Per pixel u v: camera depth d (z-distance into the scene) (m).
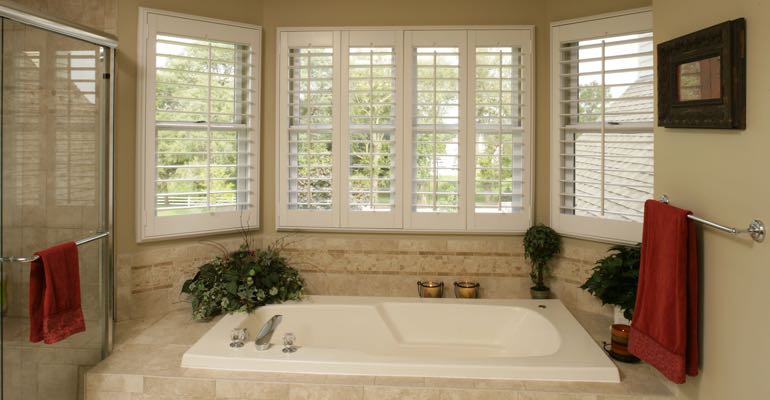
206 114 3.66
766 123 1.79
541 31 3.84
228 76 3.72
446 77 3.83
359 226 3.91
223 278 3.43
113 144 2.88
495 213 3.85
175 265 3.64
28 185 2.43
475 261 3.91
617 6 3.46
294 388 2.57
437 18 3.88
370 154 3.85
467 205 3.85
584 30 3.55
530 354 3.21
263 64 3.95
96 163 2.80
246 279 3.39
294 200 3.96
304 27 3.88
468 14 3.86
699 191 2.23
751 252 1.88
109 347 2.89
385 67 3.83
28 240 2.44
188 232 3.65
